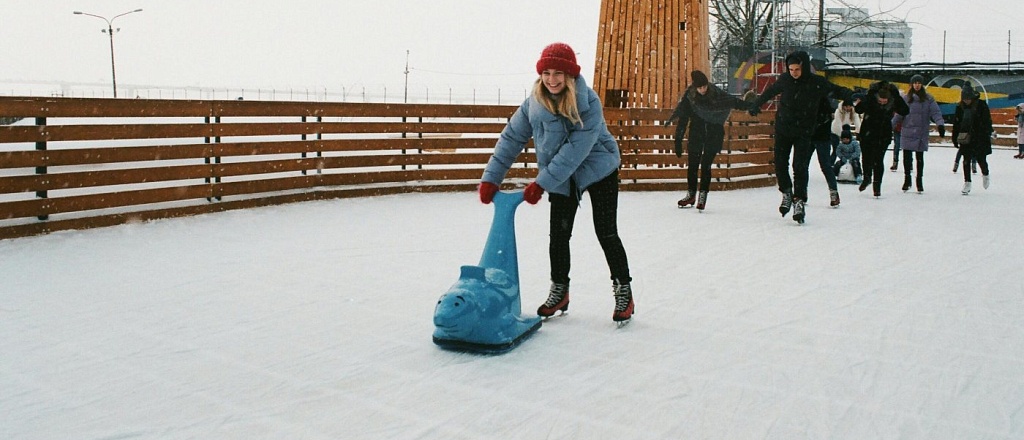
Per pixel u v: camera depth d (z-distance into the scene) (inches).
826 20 1252.5
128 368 134.8
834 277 209.5
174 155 302.7
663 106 462.0
